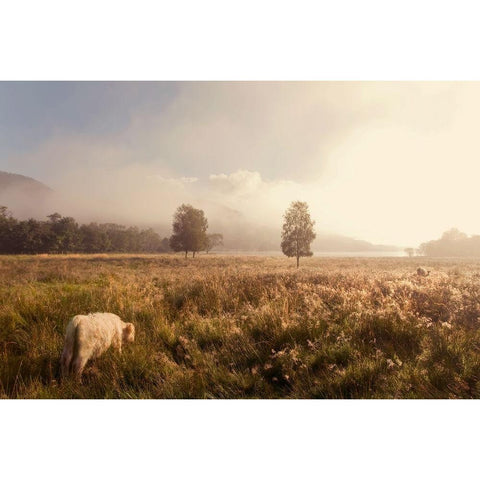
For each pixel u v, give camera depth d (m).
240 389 2.95
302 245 24.17
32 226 68.88
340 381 2.86
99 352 3.35
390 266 20.47
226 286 6.80
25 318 4.54
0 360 3.28
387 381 2.86
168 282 9.05
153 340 4.00
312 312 4.53
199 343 3.96
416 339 3.60
